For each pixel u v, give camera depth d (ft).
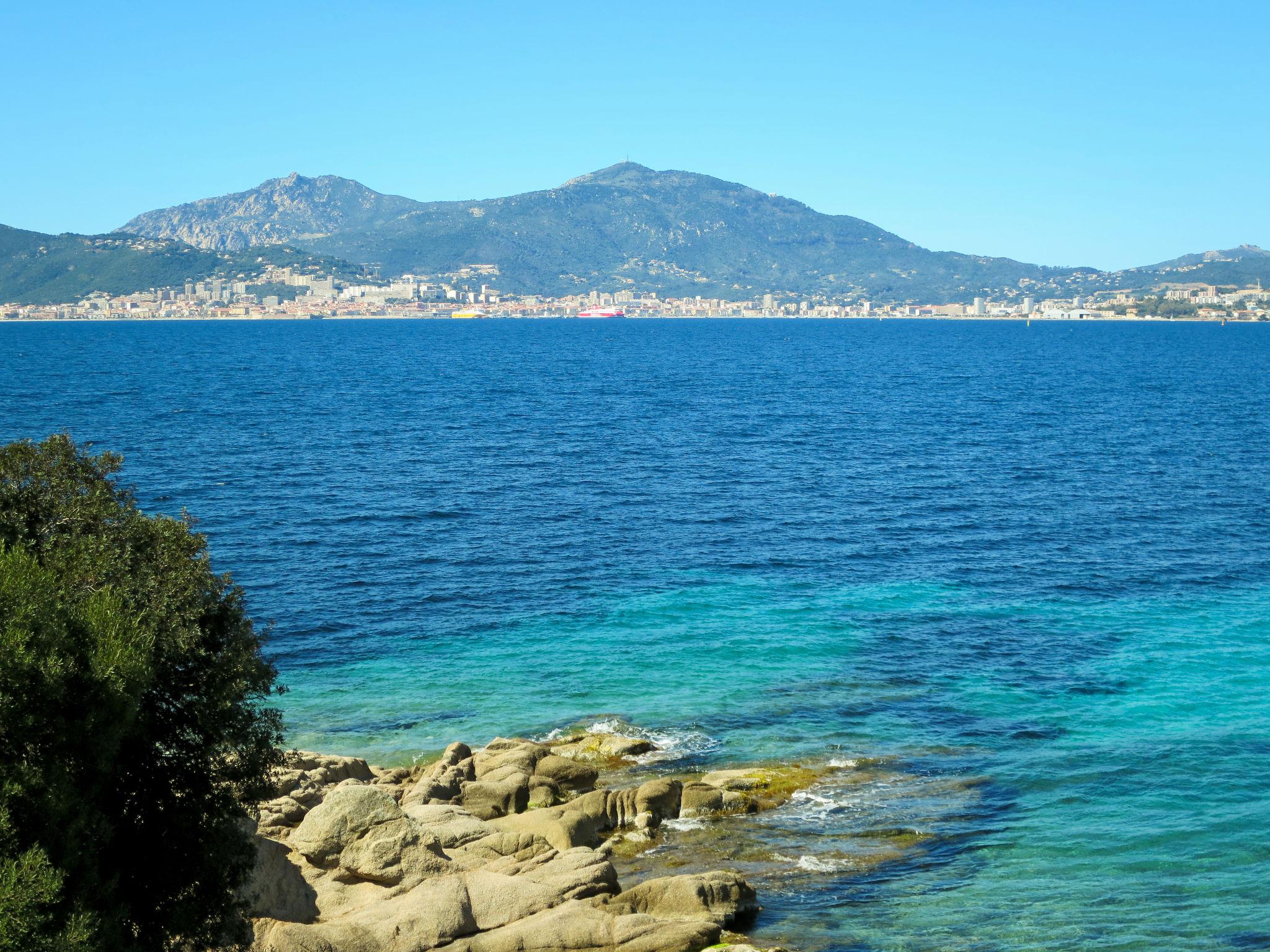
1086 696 150.20
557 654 167.02
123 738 68.03
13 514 80.53
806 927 92.89
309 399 526.16
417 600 195.11
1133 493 299.38
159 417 431.84
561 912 88.74
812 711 144.56
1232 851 106.73
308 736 135.64
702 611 189.57
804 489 304.09
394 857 92.53
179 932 70.74
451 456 351.87
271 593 197.98
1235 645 171.83
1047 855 106.42
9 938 55.36
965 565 222.28
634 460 351.87
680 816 114.11
